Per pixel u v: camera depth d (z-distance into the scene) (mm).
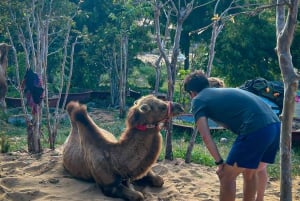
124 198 5680
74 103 6582
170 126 7535
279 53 4586
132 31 16703
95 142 5910
